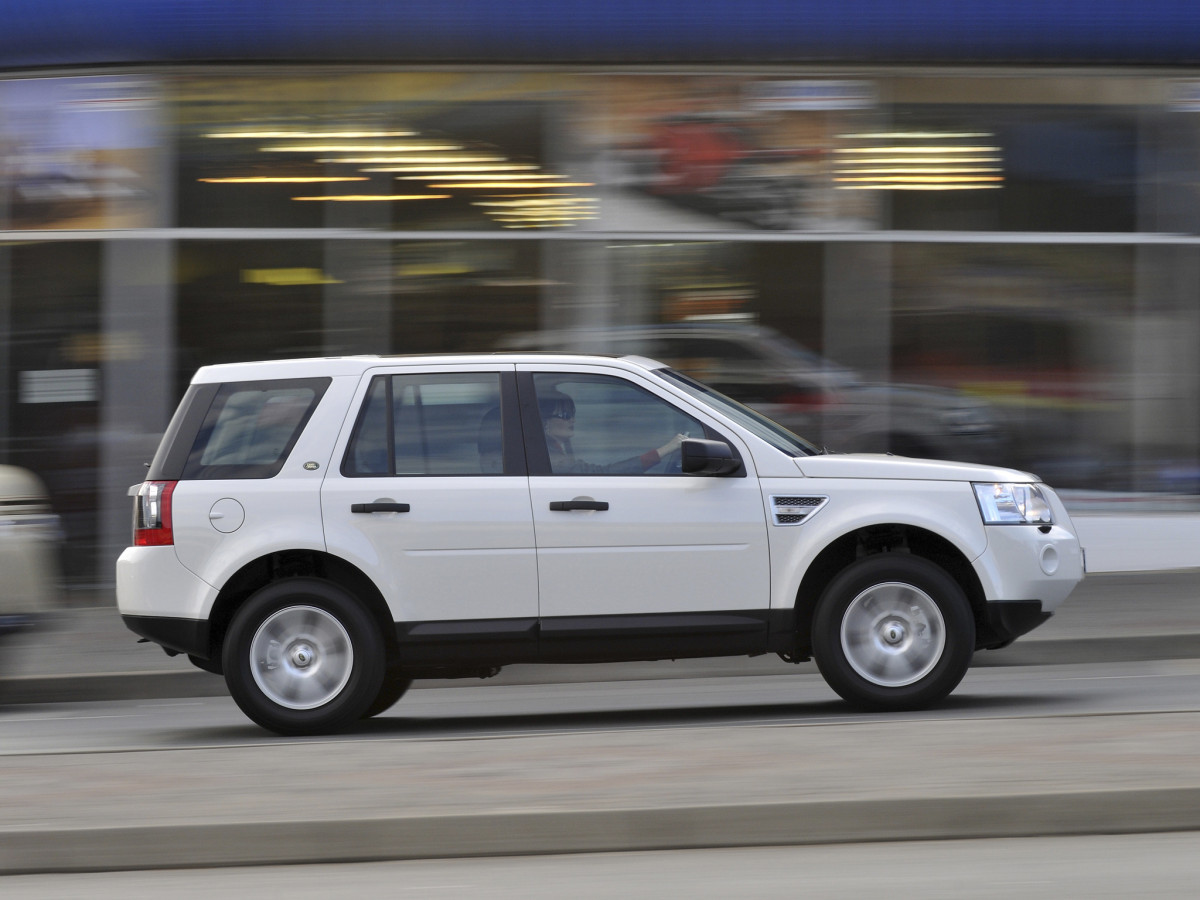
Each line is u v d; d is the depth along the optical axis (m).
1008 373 34.78
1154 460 35.06
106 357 34.59
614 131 34.09
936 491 18.97
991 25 32.59
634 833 12.27
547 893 11.25
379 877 11.77
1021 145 34.41
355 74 33.78
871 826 12.34
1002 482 19.17
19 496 22.67
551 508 18.67
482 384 19.09
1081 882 11.25
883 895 11.03
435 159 34.16
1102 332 34.88
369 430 18.97
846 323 34.47
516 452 18.91
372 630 18.61
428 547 18.66
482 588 18.66
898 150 34.16
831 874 11.55
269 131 34.09
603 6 32.28
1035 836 12.42
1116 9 32.66
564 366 19.19
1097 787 12.72
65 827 12.24
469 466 18.89
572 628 18.61
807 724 16.48
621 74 33.72
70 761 15.35
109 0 32.31
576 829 12.26
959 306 34.62
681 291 34.41
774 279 34.38
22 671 24.56
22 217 34.50
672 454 18.98
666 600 18.72
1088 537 34.62
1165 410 35.03
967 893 11.04
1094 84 34.31
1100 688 21.53
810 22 32.47
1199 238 34.72
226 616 19.27
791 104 33.91
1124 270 34.75
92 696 24.03
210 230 34.31
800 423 34.53
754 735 15.78
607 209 34.25
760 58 32.94
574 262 34.34
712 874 11.63
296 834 12.19
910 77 33.94
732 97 33.94
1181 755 14.10
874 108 34.03
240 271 34.38
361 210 34.28
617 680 24.62
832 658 18.72
